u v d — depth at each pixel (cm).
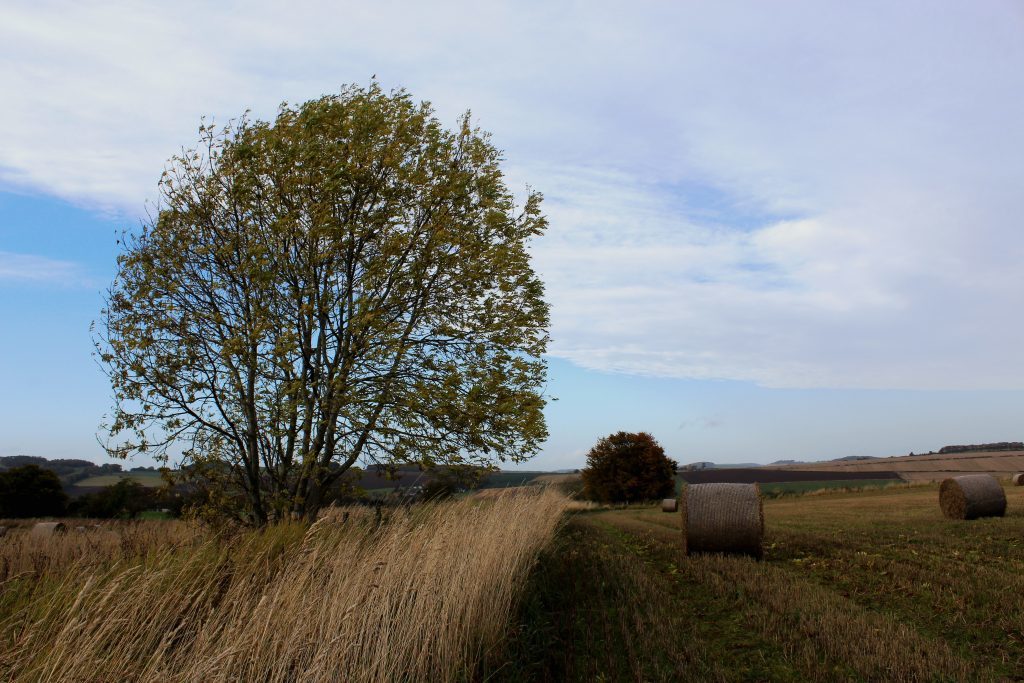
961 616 684
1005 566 960
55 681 365
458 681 515
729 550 1240
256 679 406
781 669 555
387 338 1399
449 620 567
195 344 1340
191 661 395
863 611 726
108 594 399
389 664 487
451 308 1516
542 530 1273
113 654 396
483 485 1422
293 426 1338
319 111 1395
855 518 1962
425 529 695
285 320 1352
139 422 1278
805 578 966
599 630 683
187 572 525
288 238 1402
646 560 1215
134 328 1291
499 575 716
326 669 427
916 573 910
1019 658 556
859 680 519
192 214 1385
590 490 4694
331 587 496
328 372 1399
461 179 1456
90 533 925
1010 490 3000
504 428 1402
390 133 1468
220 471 1326
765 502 3834
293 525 772
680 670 550
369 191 1448
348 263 1431
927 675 516
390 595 540
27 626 407
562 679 547
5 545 766
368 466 1434
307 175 1391
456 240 1430
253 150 1361
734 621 717
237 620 413
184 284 1359
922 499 2916
